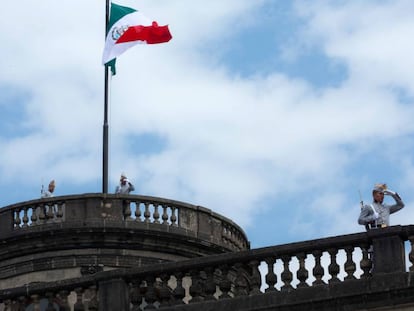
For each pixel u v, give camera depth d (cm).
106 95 7544
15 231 6919
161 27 7600
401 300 5034
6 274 6938
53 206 6950
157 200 6994
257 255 5284
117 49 7575
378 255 5125
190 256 7006
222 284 5325
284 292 5184
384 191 5450
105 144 7462
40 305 5872
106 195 6950
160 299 5391
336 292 5116
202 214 7075
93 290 5472
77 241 6869
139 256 6900
